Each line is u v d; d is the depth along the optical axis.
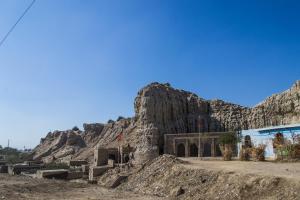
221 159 76.56
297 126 70.75
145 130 121.62
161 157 63.28
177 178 49.91
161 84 137.88
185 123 133.75
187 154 110.25
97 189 58.97
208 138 107.06
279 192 33.16
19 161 187.38
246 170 43.12
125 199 45.28
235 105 137.62
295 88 124.81
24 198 46.84
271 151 76.06
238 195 36.31
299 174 37.44
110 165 92.00
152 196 47.72
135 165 76.31
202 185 43.72
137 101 138.88
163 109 128.12
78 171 98.00
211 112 138.12
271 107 126.06
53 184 64.88
